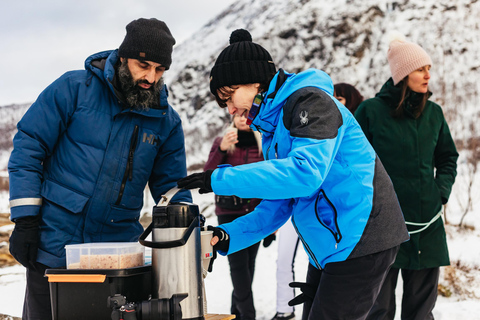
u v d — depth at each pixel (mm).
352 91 3855
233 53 1865
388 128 3027
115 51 2240
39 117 2135
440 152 3207
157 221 1579
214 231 1925
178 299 1497
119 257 1604
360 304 1792
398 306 4184
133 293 1590
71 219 2154
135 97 2148
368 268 1757
